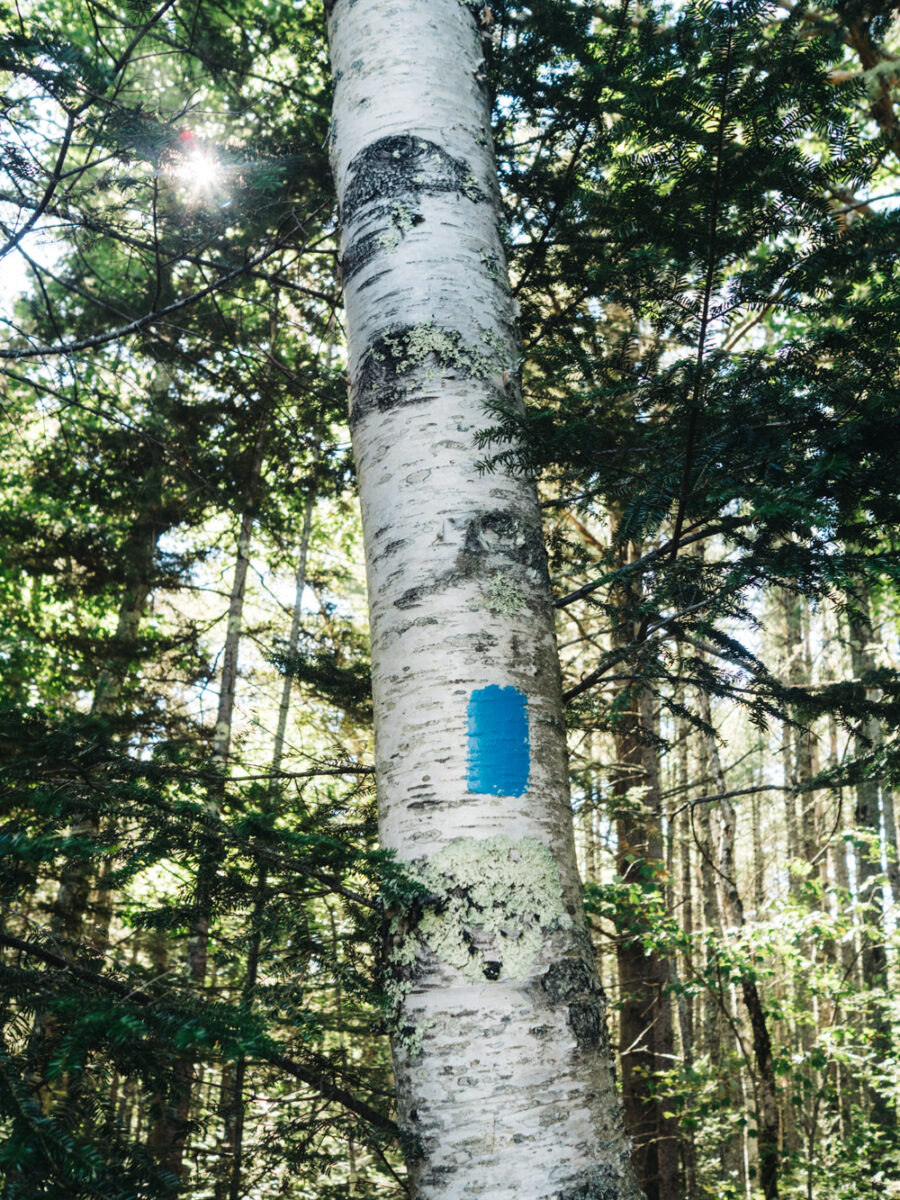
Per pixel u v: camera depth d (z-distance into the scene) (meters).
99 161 2.95
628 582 2.53
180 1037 1.15
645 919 6.36
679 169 1.83
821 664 10.59
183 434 6.16
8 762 2.10
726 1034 10.26
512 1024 1.62
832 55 1.74
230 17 5.19
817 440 1.90
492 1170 1.52
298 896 1.96
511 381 2.19
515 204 4.08
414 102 2.40
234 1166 3.33
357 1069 3.26
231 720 6.51
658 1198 6.65
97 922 4.88
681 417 1.95
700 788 10.88
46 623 8.86
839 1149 6.82
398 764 1.86
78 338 6.68
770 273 1.83
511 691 1.87
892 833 10.38
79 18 6.48
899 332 1.86
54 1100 1.39
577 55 3.67
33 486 6.89
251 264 3.68
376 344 2.18
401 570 1.98
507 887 1.71
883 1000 6.21
